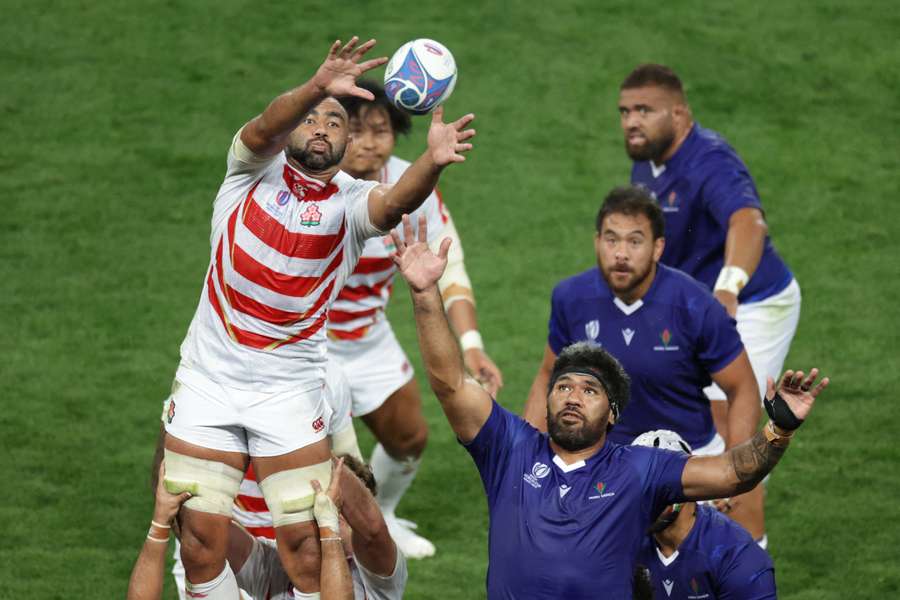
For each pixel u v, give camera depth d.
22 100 46.00
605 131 45.53
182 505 17.00
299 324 16.86
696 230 27.14
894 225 41.47
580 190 42.75
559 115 46.19
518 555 17.20
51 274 38.00
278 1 51.41
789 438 16.70
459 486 29.69
